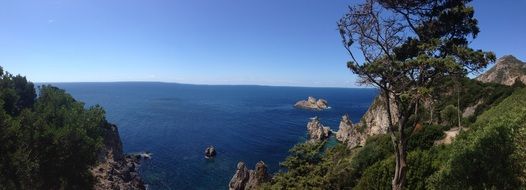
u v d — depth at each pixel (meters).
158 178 81.12
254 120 179.62
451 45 22.97
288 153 107.38
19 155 40.47
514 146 22.31
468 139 27.42
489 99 74.31
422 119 69.94
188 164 93.31
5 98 54.50
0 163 39.94
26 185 42.34
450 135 52.38
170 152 106.56
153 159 98.19
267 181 66.81
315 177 51.50
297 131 147.62
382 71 24.16
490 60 21.16
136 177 77.88
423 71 22.67
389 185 30.78
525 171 21.47
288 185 54.22
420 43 23.80
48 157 45.88
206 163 94.62
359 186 35.12
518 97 49.78
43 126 46.06
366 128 105.06
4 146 41.16
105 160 79.62
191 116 192.12
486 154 23.23
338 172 50.38
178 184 77.12
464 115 79.25
